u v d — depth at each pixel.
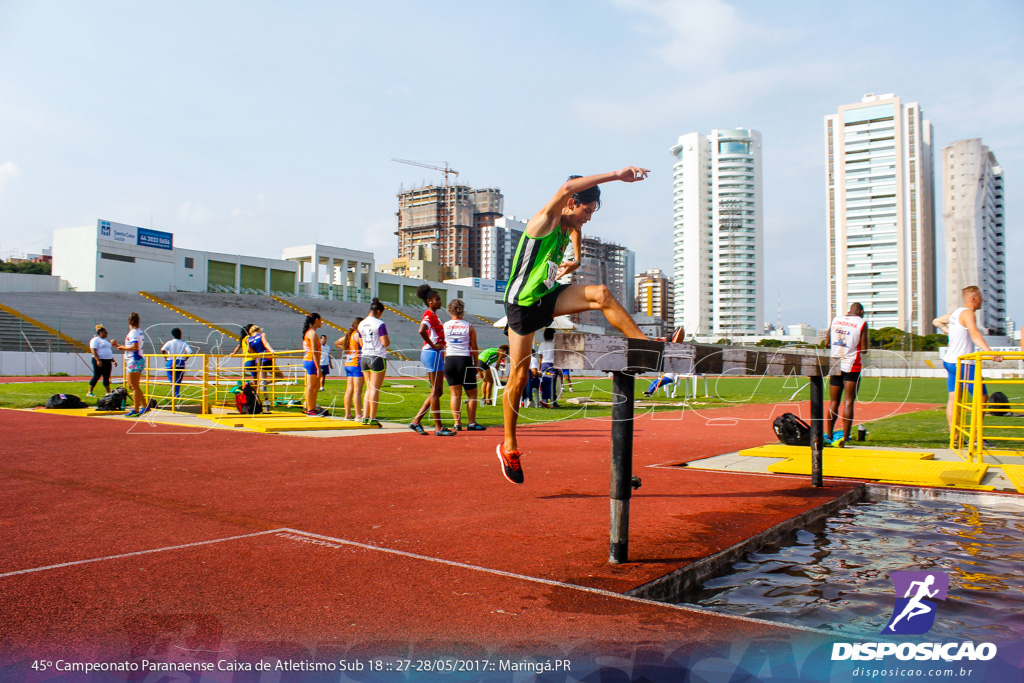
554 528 3.27
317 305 60.78
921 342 87.94
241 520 3.39
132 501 3.85
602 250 156.25
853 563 2.87
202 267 61.09
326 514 3.54
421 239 177.50
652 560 2.71
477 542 2.99
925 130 121.56
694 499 4.08
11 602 2.18
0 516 3.45
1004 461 5.80
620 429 2.68
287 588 2.33
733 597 2.42
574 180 3.21
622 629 1.99
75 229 53.44
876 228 119.31
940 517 3.82
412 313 69.81
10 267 65.12
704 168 139.38
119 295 47.28
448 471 5.07
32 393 16.02
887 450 6.33
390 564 2.64
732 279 137.75
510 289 3.62
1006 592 2.47
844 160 121.69
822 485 4.55
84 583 2.38
